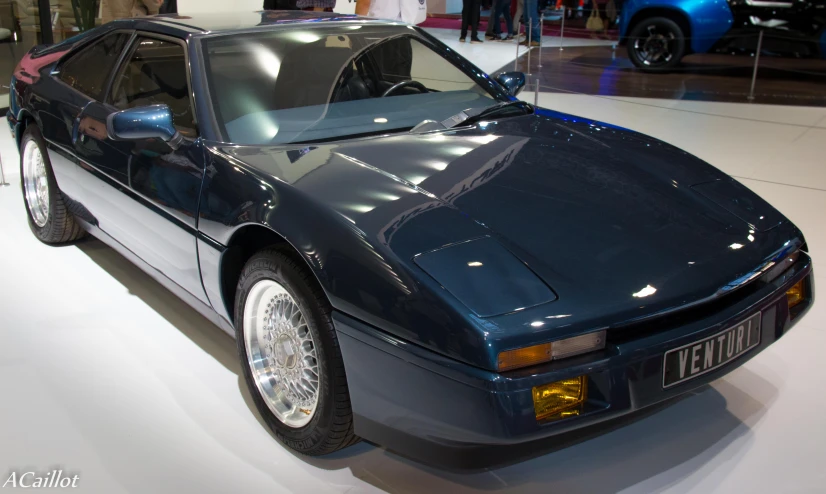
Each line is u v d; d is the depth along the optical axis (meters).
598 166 2.13
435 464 1.66
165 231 2.31
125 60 2.70
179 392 2.29
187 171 2.17
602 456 1.96
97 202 2.74
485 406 1.48
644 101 6.75
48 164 3.15
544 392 1.50
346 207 1.78
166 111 2.17
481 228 1.73
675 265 1.72
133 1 6.30
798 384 2.28
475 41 9.82
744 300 1.79
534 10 8.50
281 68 2.43
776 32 7.12
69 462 1.95
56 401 2.23
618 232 1.80
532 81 7.20
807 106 6.48
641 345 1.59
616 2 8.05
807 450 1.96
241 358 2.13
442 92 2.64
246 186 1.97
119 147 2.49
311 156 2.06
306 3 5.81
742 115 6.18
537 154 2.18
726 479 1.85
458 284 1.56
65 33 6.70
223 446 2.03
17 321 2.73
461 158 2.10
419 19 5.09
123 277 3.13
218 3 6.51
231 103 2.26
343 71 2.50
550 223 1.79
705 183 2.15
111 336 2.63
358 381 1.70
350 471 1.92
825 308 2.77
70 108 2.86
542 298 1.55
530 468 1.91
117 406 2.21
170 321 2.75
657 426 2.08
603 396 1.56
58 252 3.38
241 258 2.12
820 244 3.37
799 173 4.52
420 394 1.58
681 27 7.60
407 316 1.57
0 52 6.03
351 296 1.65
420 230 1.70
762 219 2.02
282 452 2.00
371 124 2.33
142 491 1.84
